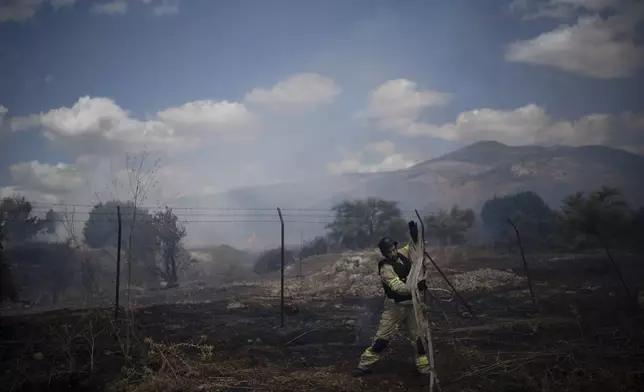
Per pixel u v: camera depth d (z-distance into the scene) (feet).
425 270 24.22
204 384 22.91
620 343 28.71
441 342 30.04
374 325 37.55
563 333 31.60
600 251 78.02
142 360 25.34
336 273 71.77
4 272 51.31
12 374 24.73
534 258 75.97
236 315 41.75
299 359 27.86
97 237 82.69
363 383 23.31
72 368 25.17
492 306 43.01
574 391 21.42
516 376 23.56
